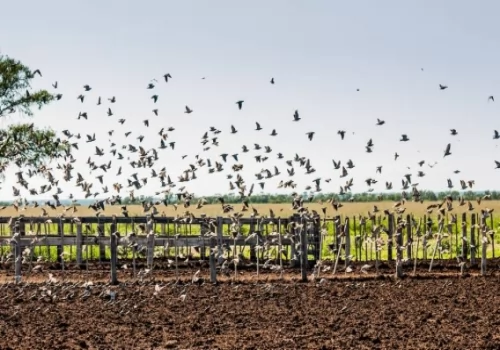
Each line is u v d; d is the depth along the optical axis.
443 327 29.36
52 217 48.06
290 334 28.31
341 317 31.52
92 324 30.47
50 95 84.56
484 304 34.53
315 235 49.34
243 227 58.78
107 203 39.19
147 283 41.75
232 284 41.19
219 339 27.58
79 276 45.00
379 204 129.62
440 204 42.66
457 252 52.53
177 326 29.97
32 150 82.50
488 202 142.75
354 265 49.56
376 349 25.75
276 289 39.28
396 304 34.62
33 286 40.91
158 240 45.69
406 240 51.38
